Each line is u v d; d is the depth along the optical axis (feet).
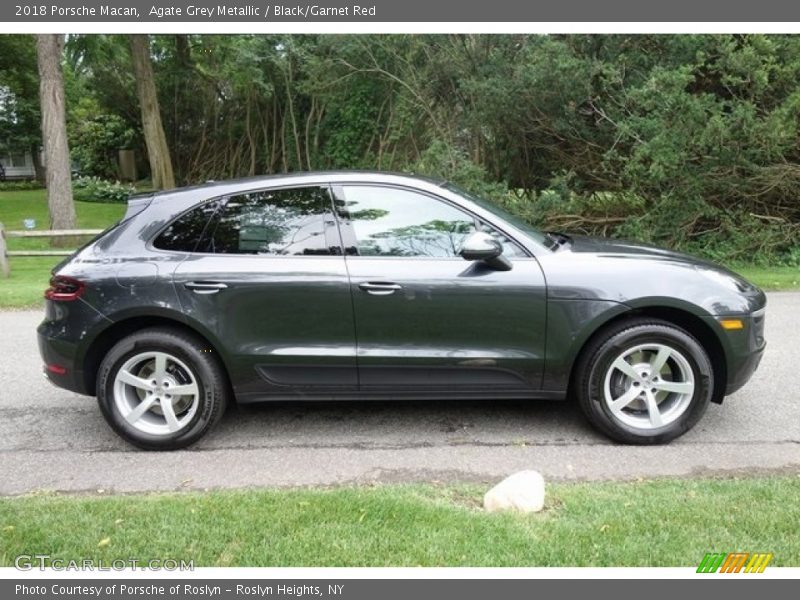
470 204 12.97
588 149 41.22
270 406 15.57
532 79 38.19
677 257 13.41
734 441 13.11
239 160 78.43
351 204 12.94
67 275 12.80
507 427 14.07
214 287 12.51
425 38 45.98
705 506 9.95
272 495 10.55
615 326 12.72
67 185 48.91
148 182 95.30
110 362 12.82
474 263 12.60
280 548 9.03
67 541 9.23
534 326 12.59
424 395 13.14
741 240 36.52
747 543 9.01
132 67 79.05
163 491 11.33
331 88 55.42
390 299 12.51
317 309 12.58
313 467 12.21
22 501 10.55
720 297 12.61
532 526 9.49
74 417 15.17
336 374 12.89
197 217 12.96
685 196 35.68
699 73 35.06
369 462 12.40
